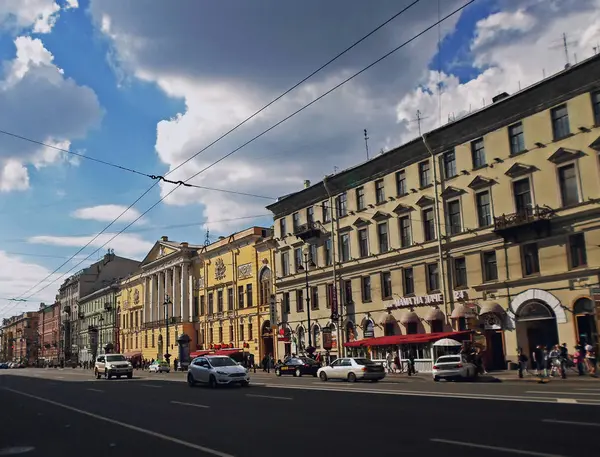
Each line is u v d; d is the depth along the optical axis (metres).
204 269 69.75
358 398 18.42
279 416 14.35
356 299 43.59
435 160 37.44
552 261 30.28
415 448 9.30
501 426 11.08
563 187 30.22
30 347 158.50
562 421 11.33
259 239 58.31
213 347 64.94
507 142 32.97
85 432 13.11
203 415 15.39
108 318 100.88
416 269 38.53
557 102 30.53
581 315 28.73
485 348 33.03
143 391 26.17
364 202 43.53
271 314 53.12
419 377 32.69
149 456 9.75
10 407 20.53
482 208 34.47
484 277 33.75
